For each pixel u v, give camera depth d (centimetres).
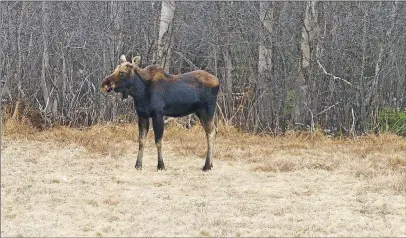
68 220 940
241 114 1980
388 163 1435
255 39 2030
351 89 1973
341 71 2003
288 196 1123
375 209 1032
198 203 1055
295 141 1767
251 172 1344
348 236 878
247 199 1095
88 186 1178
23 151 1559
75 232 878
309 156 1541
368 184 1224
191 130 1869
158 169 1345
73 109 2039
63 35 2141
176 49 2147
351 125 1970
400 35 2041
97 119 2009
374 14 2042
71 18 2152
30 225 911
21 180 1223
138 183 1209
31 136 1775
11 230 884
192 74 1357
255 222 941
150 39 2164
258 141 1778
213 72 2105
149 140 1728
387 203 1069
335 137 1905
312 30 1980
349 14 2028
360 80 1962
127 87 1304
